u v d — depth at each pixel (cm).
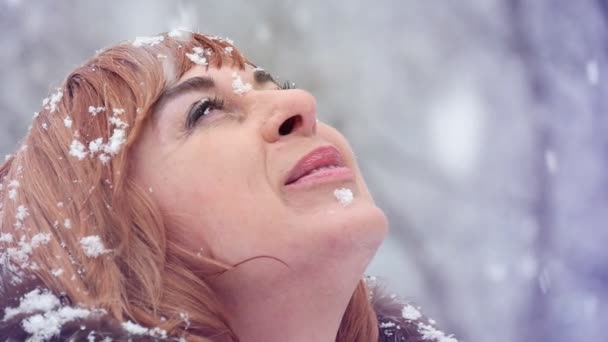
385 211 559
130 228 119
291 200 122
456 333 484
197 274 119
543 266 514
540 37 614
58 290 113
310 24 602
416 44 621
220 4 579
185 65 136
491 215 552
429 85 611
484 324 490
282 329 124
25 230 125
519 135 590
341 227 120
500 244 536
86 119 131
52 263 117
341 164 133
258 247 118
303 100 130
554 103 593
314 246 119
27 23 519
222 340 118
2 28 513
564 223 543
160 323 110
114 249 117
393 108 600
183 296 115
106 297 111
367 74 605
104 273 114
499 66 617
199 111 129
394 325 170
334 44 604
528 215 548
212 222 120
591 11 609
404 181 574
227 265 119
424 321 177
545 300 494
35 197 126
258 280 119
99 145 126
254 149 124
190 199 121
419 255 530
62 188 125
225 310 121
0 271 121
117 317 109
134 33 548
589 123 582
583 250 527
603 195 554
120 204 120
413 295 505
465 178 574
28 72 509
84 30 535
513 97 604
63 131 131
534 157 577
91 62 143
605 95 589
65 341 104
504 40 620
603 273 511
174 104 129
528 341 482
